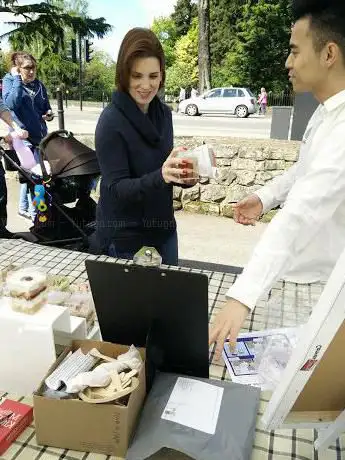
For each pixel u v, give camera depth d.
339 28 0.91
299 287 1.47
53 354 0.93
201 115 16.55
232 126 12.90
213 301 1.38
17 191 5.20
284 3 24.72
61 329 0.98
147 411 0.87
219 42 29.06
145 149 1.61
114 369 0.84
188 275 0.87
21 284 0.92
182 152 1.31
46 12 15.53
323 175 0.92
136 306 0.96
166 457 0.81
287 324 1.26
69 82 23.42
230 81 27.72
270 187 1.51
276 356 1.09
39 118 4.10
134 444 0.81
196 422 0.84
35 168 2.74
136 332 1.01
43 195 2.63
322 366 0.64
